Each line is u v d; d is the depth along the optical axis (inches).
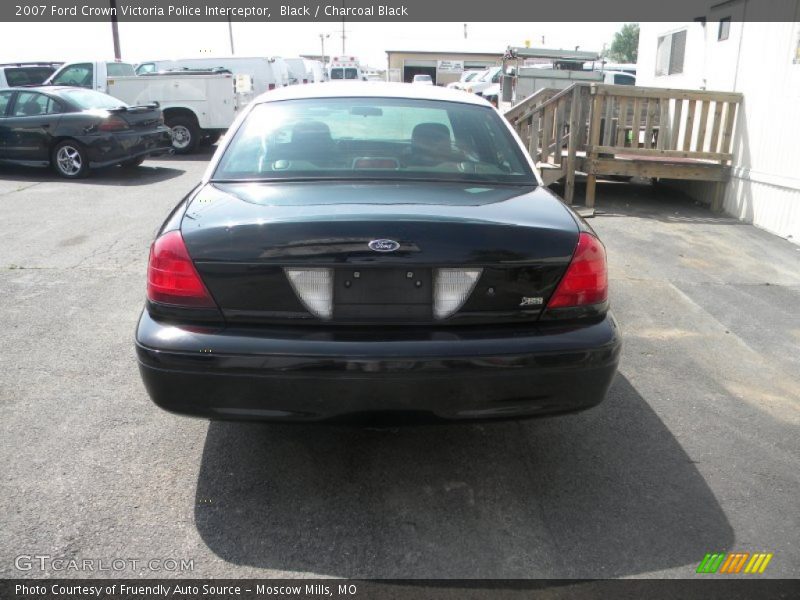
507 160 135.7
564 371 102.6
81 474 117.5
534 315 104.7
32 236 278.2
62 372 156.9
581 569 97.9
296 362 98.0
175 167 513.0
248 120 141.2
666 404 150.0
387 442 130.3
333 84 160.2
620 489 117.4
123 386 150.5
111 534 102.7
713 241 293.3
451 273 101.4
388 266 99.7
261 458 124.0
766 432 139.3
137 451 125.2
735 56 347.6
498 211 109.0
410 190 117.7
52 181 431.2
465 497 114.0
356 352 98.2
